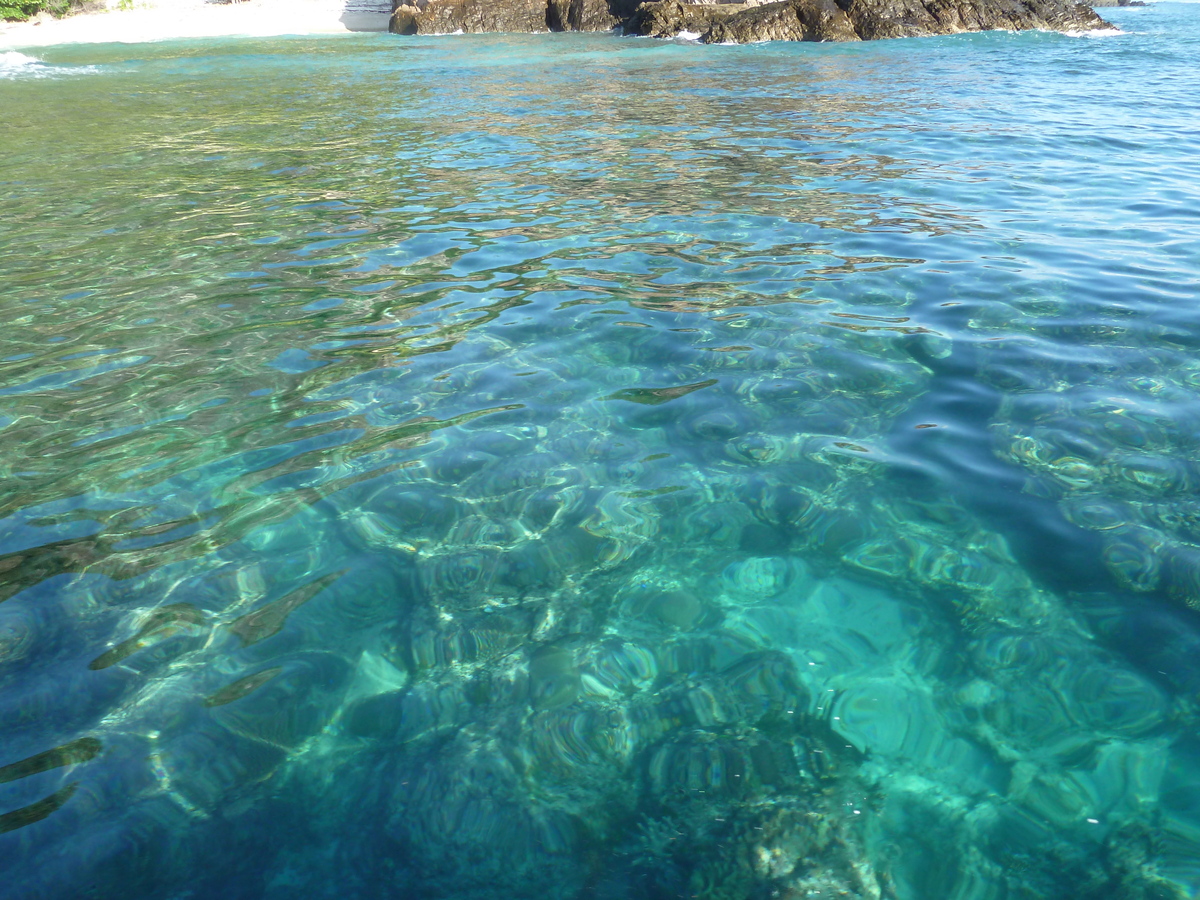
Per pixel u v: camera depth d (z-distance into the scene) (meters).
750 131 11.59
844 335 4.74
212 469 3.55
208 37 29.09
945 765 2.12
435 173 9.60
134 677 2.45
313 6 33.56
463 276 6.01
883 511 3.14
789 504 3.20
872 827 1.96
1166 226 6.66
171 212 8.11
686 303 5.34
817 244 6.50
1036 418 3.74
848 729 2.24
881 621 2.62
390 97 15.88
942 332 4.73
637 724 2.28
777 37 23.59
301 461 3.59
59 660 2.52
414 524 3.15
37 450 3.73
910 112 12.63
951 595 2.71
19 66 22.19
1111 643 2.48
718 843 1.93
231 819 2.01
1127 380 4.06
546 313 5.24
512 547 3.01
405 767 2.16
